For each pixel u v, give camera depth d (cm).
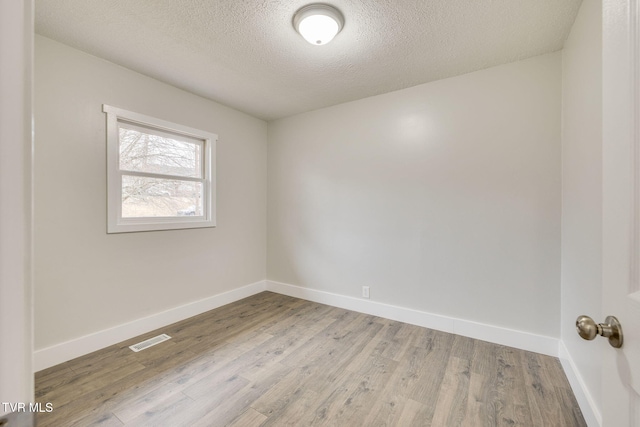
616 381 61
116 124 229
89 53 213
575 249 175
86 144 212
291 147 355
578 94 169
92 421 147
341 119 314
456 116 248
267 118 364
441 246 257
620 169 60
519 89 223
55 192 198
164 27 184
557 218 210
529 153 220
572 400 164
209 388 175
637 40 55
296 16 173
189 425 145
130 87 237
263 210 374
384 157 287
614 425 61
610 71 64
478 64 228
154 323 255
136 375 187
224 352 217
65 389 172
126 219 241
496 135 232
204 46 205
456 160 249
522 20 176
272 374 189
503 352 218
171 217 273
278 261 369
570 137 187
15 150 34
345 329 259
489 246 236
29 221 36
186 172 288
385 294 287
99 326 220
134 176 247
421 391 173
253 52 212
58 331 200
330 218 324
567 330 192
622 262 59
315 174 335
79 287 210
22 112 35
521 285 224
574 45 177
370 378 186
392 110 281
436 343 232
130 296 240
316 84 265
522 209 222
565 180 200
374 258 294
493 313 235
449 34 190
